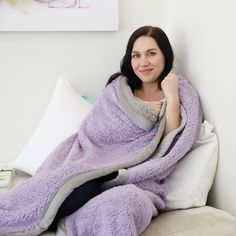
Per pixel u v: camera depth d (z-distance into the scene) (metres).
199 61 1.28
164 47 1.38
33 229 0.98
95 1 1.54
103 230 0.90
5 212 1.00
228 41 1.07
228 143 1.10
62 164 1.21
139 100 1.29
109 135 1.27
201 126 1.21
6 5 1.48
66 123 1.45
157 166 1.12
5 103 1.57
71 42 1.58
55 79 1.59
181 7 1.43
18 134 1.60
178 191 1.16
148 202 0.97
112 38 1.60
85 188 1.04
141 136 1.25
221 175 1.15
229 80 1.07
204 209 1.11
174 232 0.96
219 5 1.11
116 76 1.46
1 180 1.33
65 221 1.01
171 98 1.25
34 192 1.01
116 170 1.12
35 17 1.51
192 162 1.18
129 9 1.60
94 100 1.58
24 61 1.56
